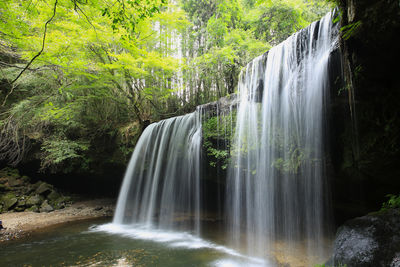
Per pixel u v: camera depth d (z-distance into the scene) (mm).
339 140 5043
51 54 8609
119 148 13297
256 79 7016
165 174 11156
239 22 12852
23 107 12758
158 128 12070
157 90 14492
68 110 12492
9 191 13141
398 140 3779
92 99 14164
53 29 9609
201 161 9383
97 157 13680
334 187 5492
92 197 15070
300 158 5629
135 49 10734
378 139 4070
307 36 5219
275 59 6277
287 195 6242
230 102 8258
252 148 7152
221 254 6473
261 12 10633
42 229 9406
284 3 9844
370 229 3297
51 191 13992
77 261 6066
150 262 5961
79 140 13844
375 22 2805
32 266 5789
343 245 3486
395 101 3609
